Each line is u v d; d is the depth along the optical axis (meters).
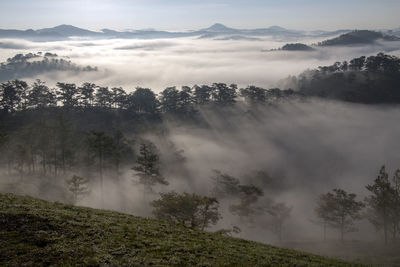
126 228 20.86
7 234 17.27
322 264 20.16
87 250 16.55
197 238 21.80
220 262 17.44
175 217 35.38
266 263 18.41
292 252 22.41
